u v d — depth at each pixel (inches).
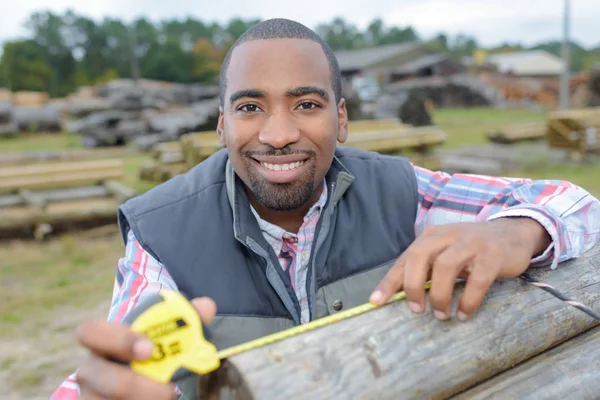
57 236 261.0
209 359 30.5
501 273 39.0
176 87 1355.8
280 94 46.8
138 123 731.4
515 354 38.7
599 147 429.7
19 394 131.6
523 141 541.3
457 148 526.3
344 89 455.8
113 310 47.1
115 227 271.4
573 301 40.4
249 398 29.7
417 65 1900.8
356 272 55.5
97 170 294.7
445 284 36.4
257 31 48.6
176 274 50.7
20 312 175.6
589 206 50.3
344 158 60.9
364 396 32.0
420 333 35.8
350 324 34.9
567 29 872.9
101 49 3181.6
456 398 36.9
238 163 49.5
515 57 2199.8
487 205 55.9
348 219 56.5
